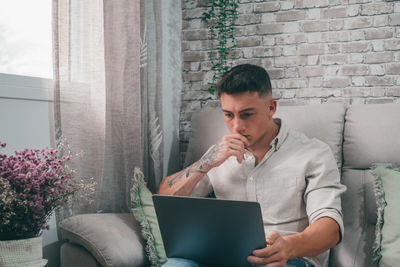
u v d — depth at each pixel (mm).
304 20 2346
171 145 2471
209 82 2518
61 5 1533
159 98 2080
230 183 1683
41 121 1610
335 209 1423
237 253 1223
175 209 1241
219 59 2455
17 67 1744
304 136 1677
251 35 2438
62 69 1532
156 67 2074
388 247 1532
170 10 2453
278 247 1200
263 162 1630
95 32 1673
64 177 1250
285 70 2385
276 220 1578
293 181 1564
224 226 1181
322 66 2322
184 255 1337
